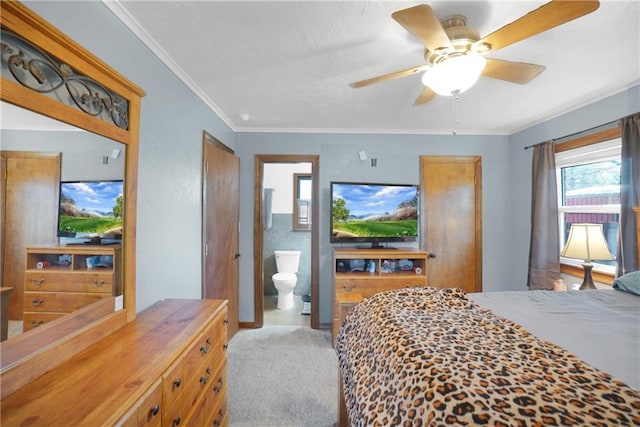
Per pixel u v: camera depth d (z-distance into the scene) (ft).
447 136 11.60
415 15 3.75
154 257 5.52
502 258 11.66
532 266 9.91
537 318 4.78
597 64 6.36
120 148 4.34
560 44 5.59
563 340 3.92
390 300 5.24
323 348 9.21
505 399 2.39
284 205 15.28
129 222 4.46
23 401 2.67
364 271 10.43
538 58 6.09
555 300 5.76
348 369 4.52
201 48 5.71
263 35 5.32
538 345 3.44
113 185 4.20
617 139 7.77
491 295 6.13
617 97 7.72
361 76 6.93
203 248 7.88
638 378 2.96
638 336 4.05
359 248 10.89
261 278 11.13
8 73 2.77
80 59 3.51
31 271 3.07
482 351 3.25
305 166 15.26
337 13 4.73
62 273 3.36
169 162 6.12
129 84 4.33
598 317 4.82
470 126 10.99
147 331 4.19
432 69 4.95
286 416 6.06
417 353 3.23
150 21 4.87
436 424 2.29
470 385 2.57
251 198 11.17
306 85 7.44
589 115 8.50
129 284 4.47
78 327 3.61
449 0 4.45
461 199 11.61
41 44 3.02
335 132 11.34
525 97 8.21
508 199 11.69
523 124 10.71
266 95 8.06
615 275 7.56
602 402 2.36
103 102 4.00
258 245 11.12
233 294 10.14
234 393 6.81
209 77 6.95
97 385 2.91
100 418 2.46
